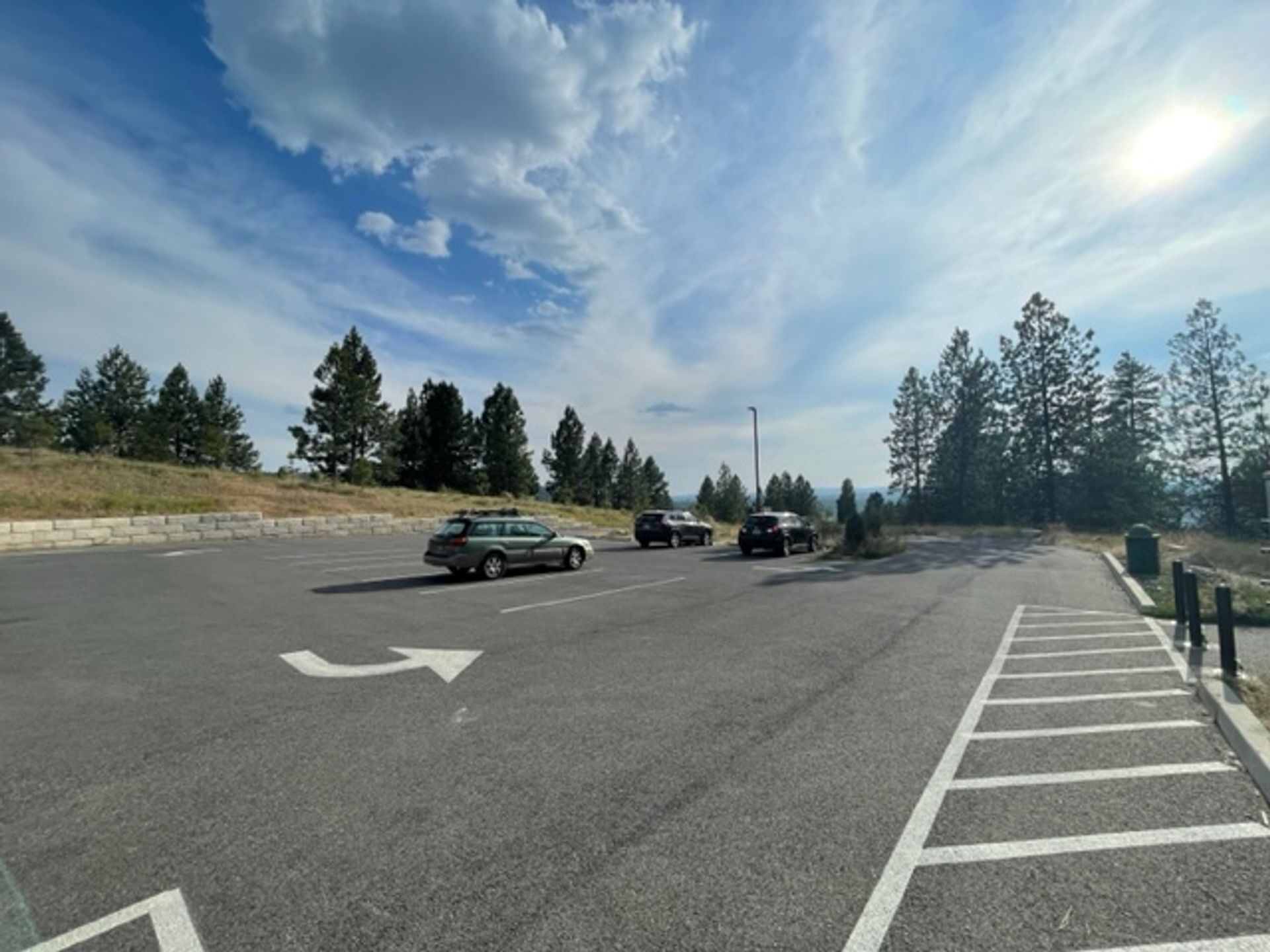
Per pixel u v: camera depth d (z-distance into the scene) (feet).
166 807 12.72
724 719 17.72
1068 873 10.26
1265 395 126.41
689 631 29.81
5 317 162.81
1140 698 19.43
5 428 152.76
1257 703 17.60
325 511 93.40
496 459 198.59
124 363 160.97
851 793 13.15
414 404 196.85
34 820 12.23
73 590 40.75
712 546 87.51
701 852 10.93
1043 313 152.56
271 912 9.37
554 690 20.58
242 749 15.70
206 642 27.35
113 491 79.82
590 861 10.65
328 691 20.49
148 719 17.85
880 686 20.95
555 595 41.06
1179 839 11.28
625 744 15.96
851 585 46.29
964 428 162.09
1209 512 132.77
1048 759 14.88
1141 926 8.91
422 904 9.51
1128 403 158.92
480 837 11.48
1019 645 26.78
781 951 8.45
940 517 164.25
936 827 11.75
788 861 10.61
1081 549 80.48
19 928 9.04
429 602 38.14
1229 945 8.51
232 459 177.47
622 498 283.38
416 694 20.20
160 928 9.01
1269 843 11.12
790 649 26.08
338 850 11.10
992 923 9.01
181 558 58.44
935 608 36.37
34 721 17.79
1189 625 25.17
